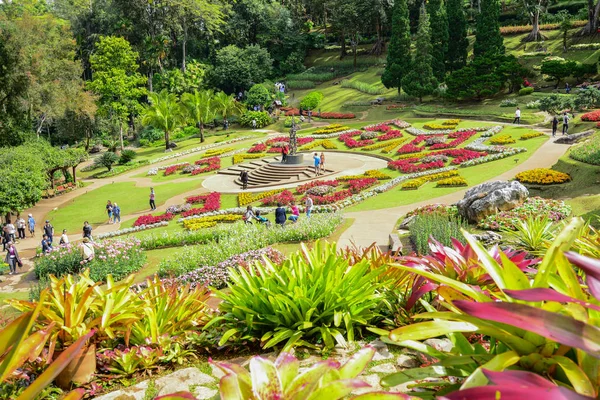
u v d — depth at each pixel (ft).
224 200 100.94
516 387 5.41
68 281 18.63
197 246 59.82
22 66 124.67
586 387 6.19
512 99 147.23
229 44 270.26
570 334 5.90
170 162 153.17
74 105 156.04
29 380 14.46
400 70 176.65
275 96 217.77
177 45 261.44
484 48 170.40
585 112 121.70
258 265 19.43
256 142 162.50
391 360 15.07
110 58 189.26
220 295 18.60
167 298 19.33
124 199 113.70
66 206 113.60
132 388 14.75
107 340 17.37
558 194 64.34
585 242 19.08
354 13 221.66
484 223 51.83
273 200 93.25
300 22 276.62
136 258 58.44
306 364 15.10
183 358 16.92
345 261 18.61
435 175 91.97
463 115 144.56
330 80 237.04
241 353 17.28
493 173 85.10
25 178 93.81
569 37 190.19
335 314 16.62
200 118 179.32
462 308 6.52
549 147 96.07
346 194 89.56
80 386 14.96
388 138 135.74
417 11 253.03
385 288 19.30
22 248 82.02
